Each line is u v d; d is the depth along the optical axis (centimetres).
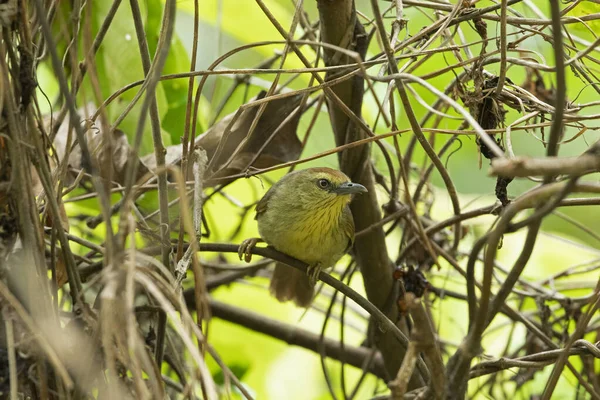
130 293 490
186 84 1034
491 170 423
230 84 1212
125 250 570
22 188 587
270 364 1308
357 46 830
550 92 950
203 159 711
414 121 698
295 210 922
